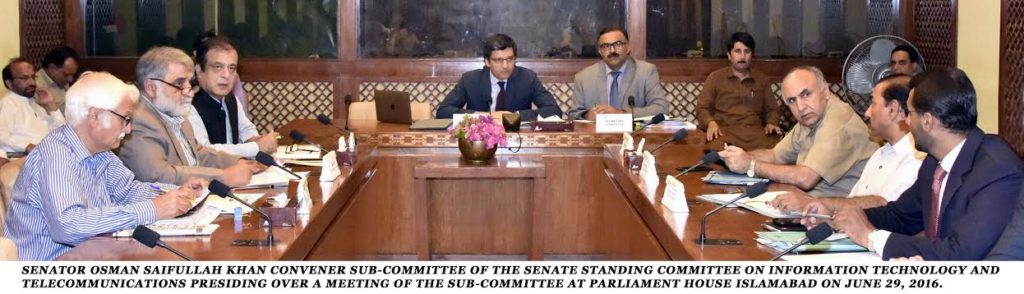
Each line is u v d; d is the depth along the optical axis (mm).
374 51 7727
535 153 5133
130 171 3195
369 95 7734
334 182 3717
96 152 2848
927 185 2725
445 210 5074
